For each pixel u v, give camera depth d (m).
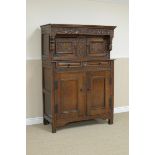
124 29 4.72
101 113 4.01
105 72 3.98
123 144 3.23
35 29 3.96
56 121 3.69
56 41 3.89
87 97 3.88
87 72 3.84
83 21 4.31
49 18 4.03
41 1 3.94
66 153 2.95
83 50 4.14
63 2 4.11
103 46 4.31
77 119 3.84
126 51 4.79
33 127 3.94
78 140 3.38
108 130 3.80
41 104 4.13
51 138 3.46
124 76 4.84
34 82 4.05
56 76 3.63
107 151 3.01
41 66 4.06
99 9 4.43
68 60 3.77
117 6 4.60
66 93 3.72
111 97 4.06
